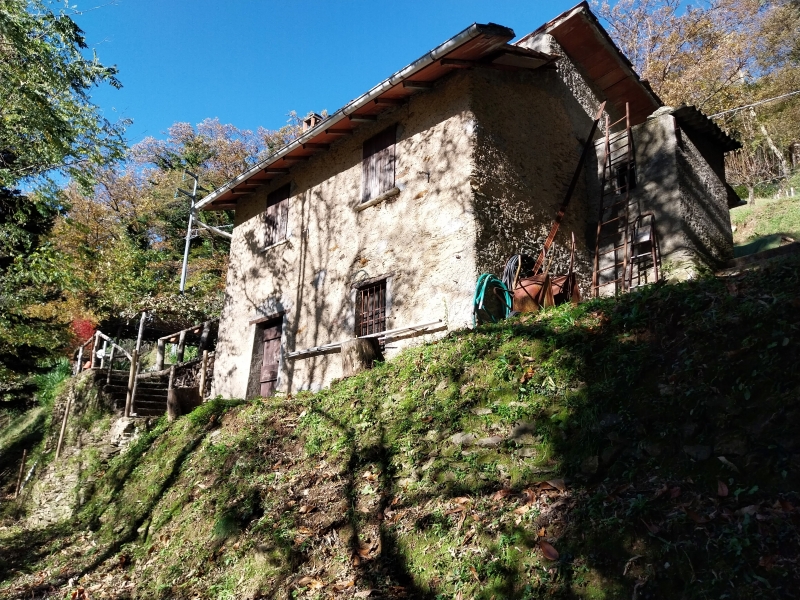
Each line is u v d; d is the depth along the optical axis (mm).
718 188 10844
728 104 22672
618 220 10148
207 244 29641
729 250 10477
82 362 18844
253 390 11789
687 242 9141
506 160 9273
